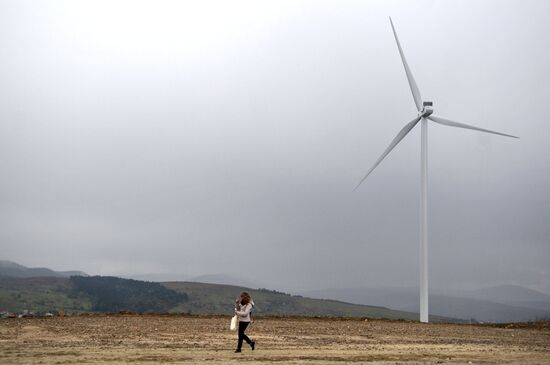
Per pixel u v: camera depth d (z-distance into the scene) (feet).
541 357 74.08
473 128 193.16
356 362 65.26
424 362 66.74
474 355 75.36
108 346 75.82
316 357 68.80
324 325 124.88
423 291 181.27
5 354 66.03
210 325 115.55
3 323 109.40
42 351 69.21
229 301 574.97
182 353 69.87
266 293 630.33
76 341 81.15
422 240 185.57
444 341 95.71
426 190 191.72
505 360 70.18
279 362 63.57
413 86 201.26
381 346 84.53
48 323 111.45
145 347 75.56
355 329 117.19
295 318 150.20
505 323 164.86
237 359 65.57
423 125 197.36
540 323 161.17
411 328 126.21
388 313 650.43
